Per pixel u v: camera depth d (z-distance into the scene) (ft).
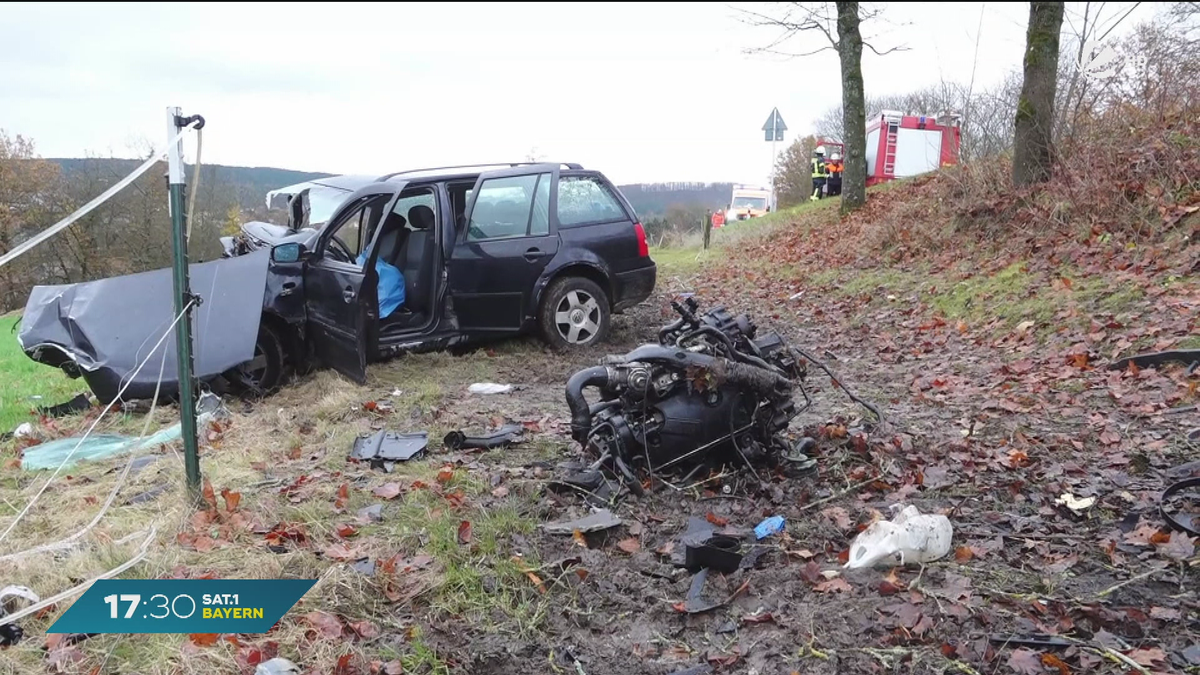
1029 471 15.31
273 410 22.48
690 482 15.39
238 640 10.36
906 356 26.22
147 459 18.04
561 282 27.94
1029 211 34.96
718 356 15.05
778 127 78.69
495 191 27.73
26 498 16.03
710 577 12.13
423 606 11.49
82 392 25.90
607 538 13.50
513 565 12.31
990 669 9.57
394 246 27.58
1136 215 30.45
